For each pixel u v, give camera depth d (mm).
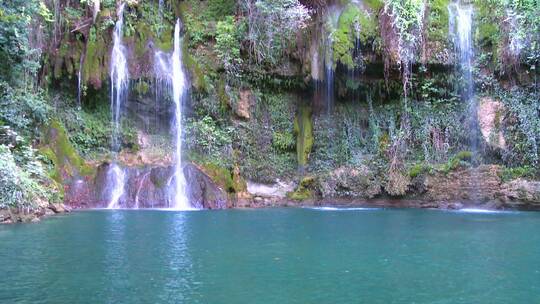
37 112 15016
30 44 15797
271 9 17953
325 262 6992
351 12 17984
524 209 14820
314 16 18266
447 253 7660
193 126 17781
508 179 15633
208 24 19312
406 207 16156
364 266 6777
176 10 19562
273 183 18031
